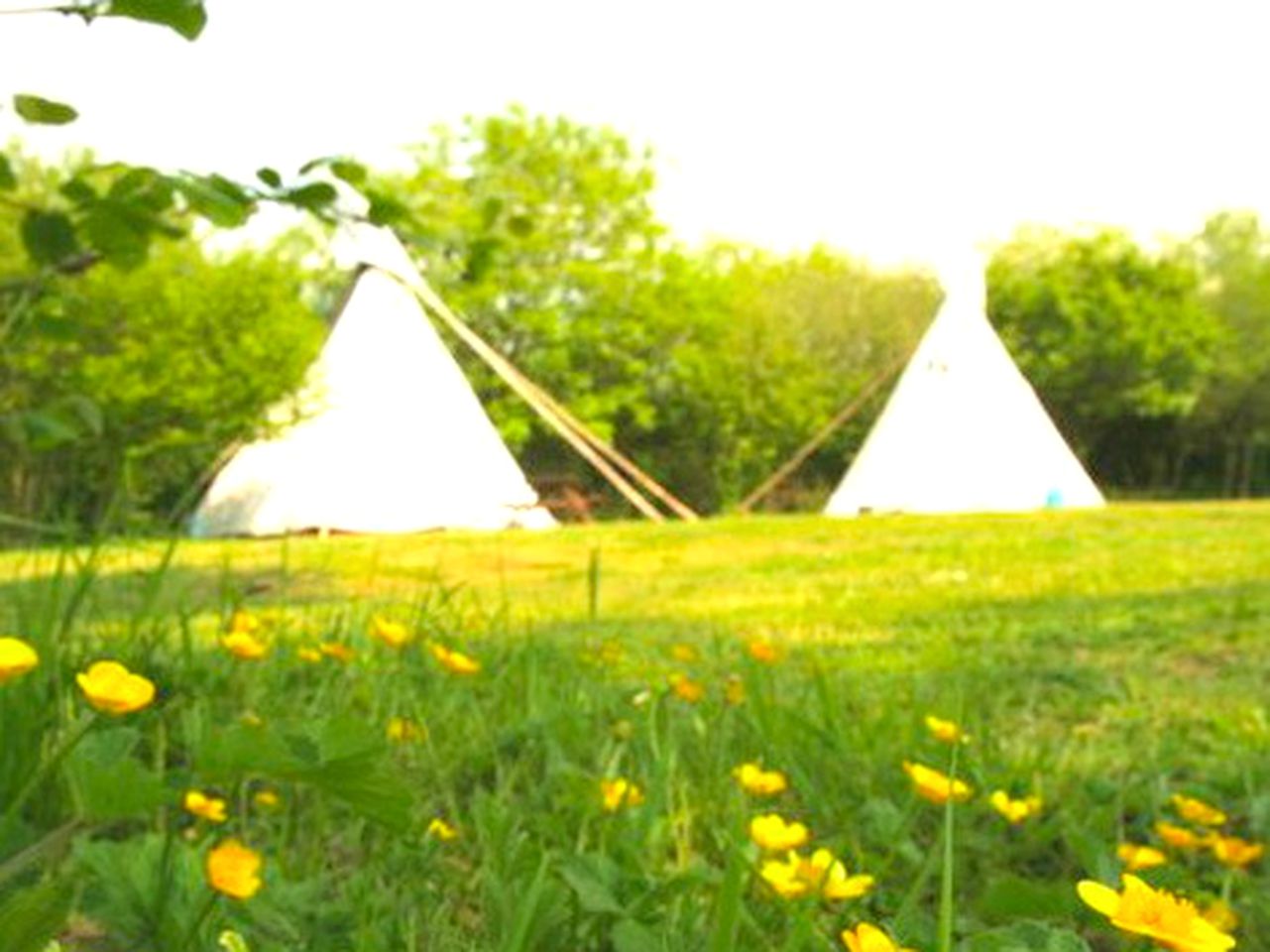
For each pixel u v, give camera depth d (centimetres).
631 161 2398
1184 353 2870
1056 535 1015
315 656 227
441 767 195
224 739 91
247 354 1317
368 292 1435
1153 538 962
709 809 178
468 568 764
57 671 161
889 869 171
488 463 1428
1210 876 173
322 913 121
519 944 110
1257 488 3103
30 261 170
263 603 365
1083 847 145
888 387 2562
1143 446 3120
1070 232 3000
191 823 154
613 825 157
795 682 318
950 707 273
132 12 132
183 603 235
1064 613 526
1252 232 3119
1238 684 362
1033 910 121
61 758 102
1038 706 323
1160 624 488
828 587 675
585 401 2344
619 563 841
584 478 2464
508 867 139
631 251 2408
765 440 2494
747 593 649
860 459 1741
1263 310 3022
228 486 1356
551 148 2336
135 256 168
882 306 2630
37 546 248
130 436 1261
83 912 105
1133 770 241
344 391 1397
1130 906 76
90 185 160
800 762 209
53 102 146
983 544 930
